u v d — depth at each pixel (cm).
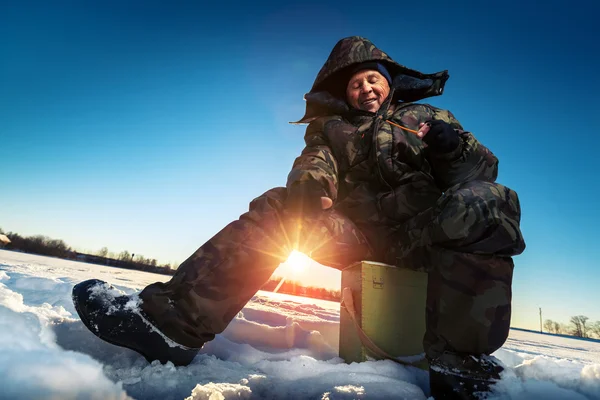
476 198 99
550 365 105
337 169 151
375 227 146
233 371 105
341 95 188
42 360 84
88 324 97
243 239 109
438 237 103
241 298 108
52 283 242
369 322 128
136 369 96
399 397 94
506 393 88
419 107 154
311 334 180
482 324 96
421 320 134
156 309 99
